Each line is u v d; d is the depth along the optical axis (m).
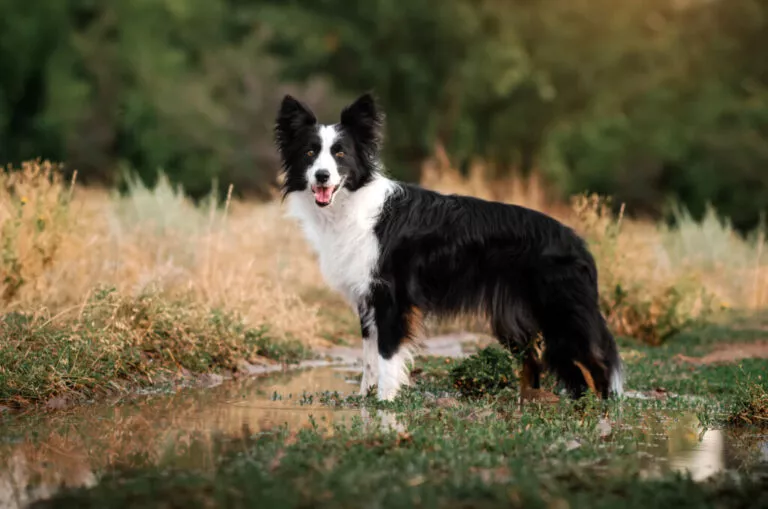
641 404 8.20
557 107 39.69
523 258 8.15
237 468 5.56
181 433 6.65
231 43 36.97
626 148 36.41
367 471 5.48
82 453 6.01
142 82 32.69
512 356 8.57
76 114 32.06
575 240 8.21
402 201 8.48
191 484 5.21
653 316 12.96
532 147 39.47
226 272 12.29
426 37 39.34
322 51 37.25
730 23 39.84
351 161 8.50
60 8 32.59
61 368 7.92
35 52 32.53
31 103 33.62
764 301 16.95
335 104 34.34
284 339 11.06
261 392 8.65
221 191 31.44
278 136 8.90
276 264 13.99
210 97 33.50
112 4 33.50
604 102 38.62
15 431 6.67
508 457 5.96
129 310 9.36
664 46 39.19
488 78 37.84
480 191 18.81
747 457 6.21
